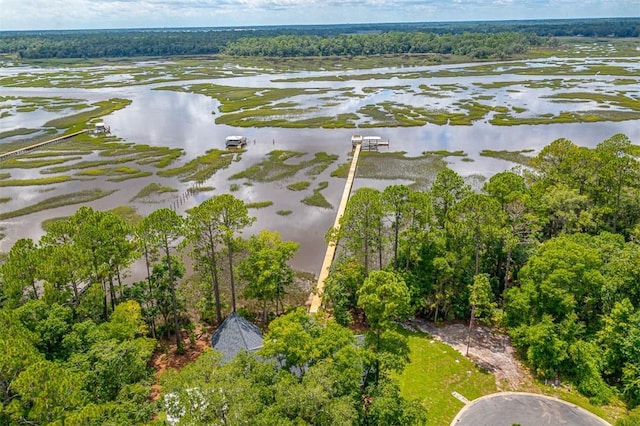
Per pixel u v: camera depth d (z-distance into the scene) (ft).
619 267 142.92
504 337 157.89
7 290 126.82
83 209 151.53
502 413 124.26
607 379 135.13
